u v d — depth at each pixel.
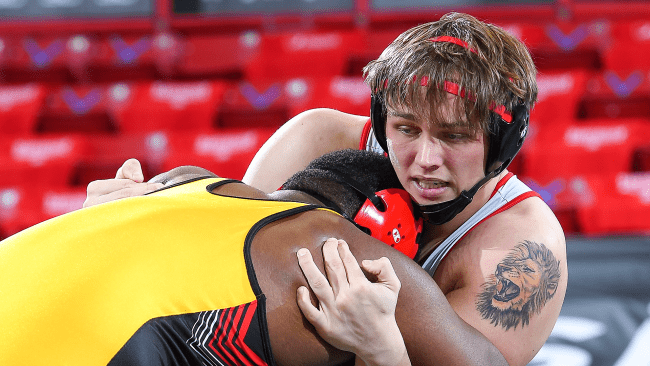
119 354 3.16
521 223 4.64
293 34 17.66
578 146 13.73
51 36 18.66
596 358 7.69
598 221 12.31
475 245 4.63
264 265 3.44
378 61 4.28
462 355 3.61
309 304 3.37
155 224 3.52
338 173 4.12
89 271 3.30
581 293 9.34
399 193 4.16
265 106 15.86
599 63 17.34
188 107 15.80
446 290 4.68
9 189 13.70
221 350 3.37
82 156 14.48
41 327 3.18
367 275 3.58
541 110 15.29
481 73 3.92
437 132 4.02
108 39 18.81
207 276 3.33
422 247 5.01
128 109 15.88
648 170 14.13
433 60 3.94
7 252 3.59
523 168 13.77
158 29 18.64
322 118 5.83
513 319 4.35
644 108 15.96
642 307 8.85
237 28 18.91
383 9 18.41
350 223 3.79
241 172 14.04
